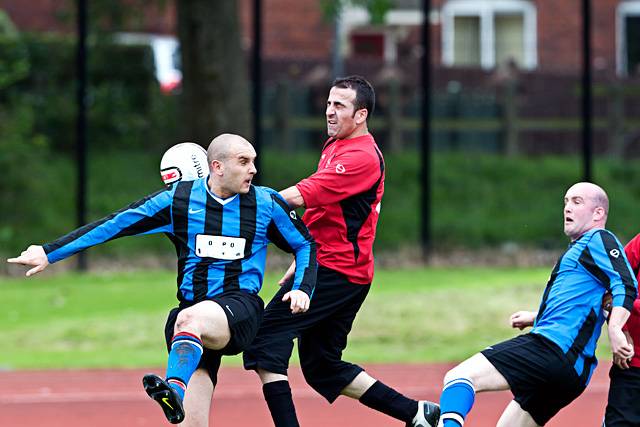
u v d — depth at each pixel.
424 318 42.84
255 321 20.67
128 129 66.94
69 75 66.94
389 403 23.19
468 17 84.62
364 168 22.34
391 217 59.56
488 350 20.81
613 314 20.23
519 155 69.88
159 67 75.44
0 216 57.31
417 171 64.94
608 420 21.05
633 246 21.55
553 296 20.92
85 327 41.78
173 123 66.19
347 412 31.44
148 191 61.00
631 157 72.62
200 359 20.86
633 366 20.95
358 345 40.12
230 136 20.81
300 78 72.81
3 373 36.34
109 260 53.97
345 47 84.62
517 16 84.69
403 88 69.56
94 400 32.94
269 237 21.28
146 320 42.84
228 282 20.66
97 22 66.69
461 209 62.38
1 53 65.81
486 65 84.06
